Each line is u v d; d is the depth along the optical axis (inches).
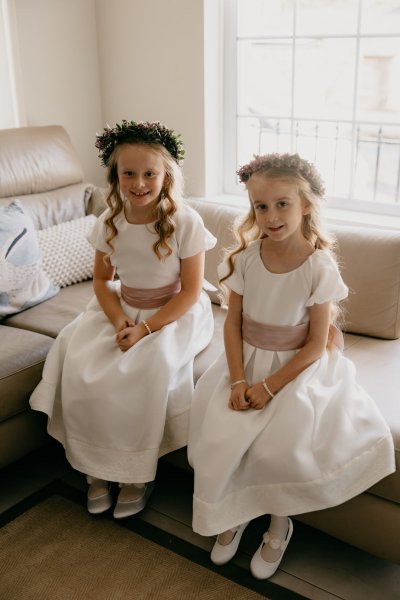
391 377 72.0
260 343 68.7
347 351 79.2
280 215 63.7
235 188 123.6
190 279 77.5
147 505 78.0
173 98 120.0
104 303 80.3
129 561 69.6
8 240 92.1
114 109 130.0
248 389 66.9
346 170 113.1
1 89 115.4
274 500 64.0
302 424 62.4
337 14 107.0
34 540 72.9
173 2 113.7
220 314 91.5
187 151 121.6
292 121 116.4
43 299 95.7
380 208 107.0
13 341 80.8
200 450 65.6
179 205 77.5
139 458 71.7
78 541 72.6
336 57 109.1
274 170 63.4
